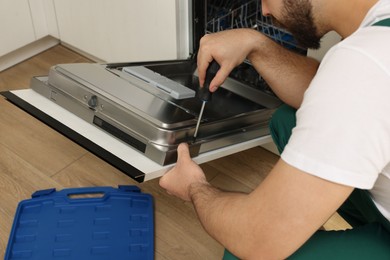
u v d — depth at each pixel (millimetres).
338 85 577
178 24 1362
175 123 951
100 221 1202
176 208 1280
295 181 607
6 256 1089
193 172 832
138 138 931
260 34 1058
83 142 947
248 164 1439
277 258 666
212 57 1021
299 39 854
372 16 642
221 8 1383
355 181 579
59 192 1268
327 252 800
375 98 559
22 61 1863
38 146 1454
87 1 1610
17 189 1295
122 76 1125
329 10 731
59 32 1813
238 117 1069
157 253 1155
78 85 1024
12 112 1589
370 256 790
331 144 577
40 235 1152
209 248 1177
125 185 1321
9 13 1687
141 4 1432
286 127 1056
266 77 1083
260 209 653
